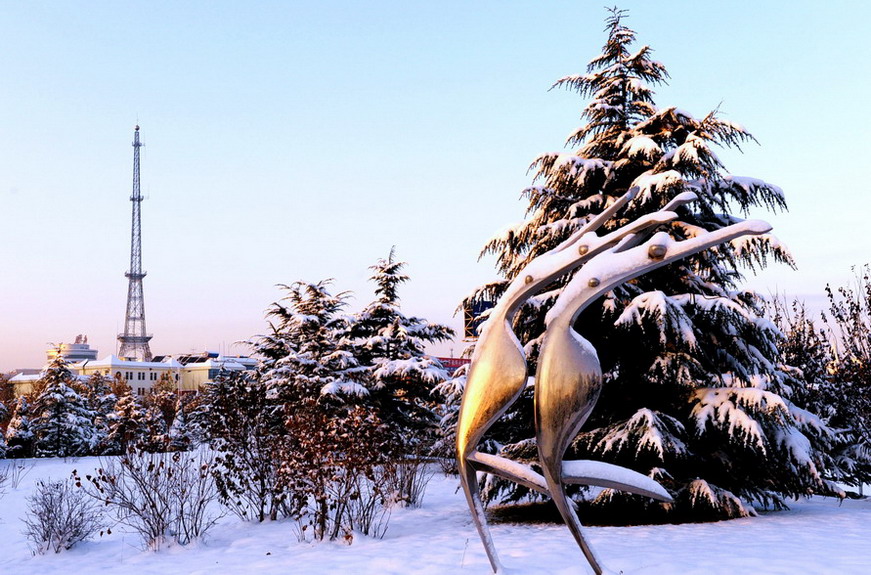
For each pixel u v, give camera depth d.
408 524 10.46
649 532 8.71
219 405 11.71
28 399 40.06
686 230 10.87
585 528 9.51
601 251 5.68
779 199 10.88
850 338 13.72
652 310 9.43
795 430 10.36
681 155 10.22
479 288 11.80
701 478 10.24
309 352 21.23
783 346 14.61
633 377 11.04
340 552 8.02
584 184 11.52
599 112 12.07
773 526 8.94
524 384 5.82
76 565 8.26
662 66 12.56
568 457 10.79
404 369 20.53
